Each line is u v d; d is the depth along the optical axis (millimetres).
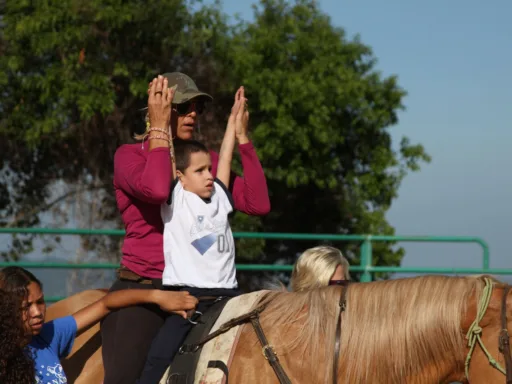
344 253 18812
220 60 20219
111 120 19812
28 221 20344
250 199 5938
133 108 19938
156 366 5078
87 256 17219
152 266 5570
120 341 5363
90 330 6098
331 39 21344
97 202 20219
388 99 21828
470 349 4520
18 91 19156
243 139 6008
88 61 18891
